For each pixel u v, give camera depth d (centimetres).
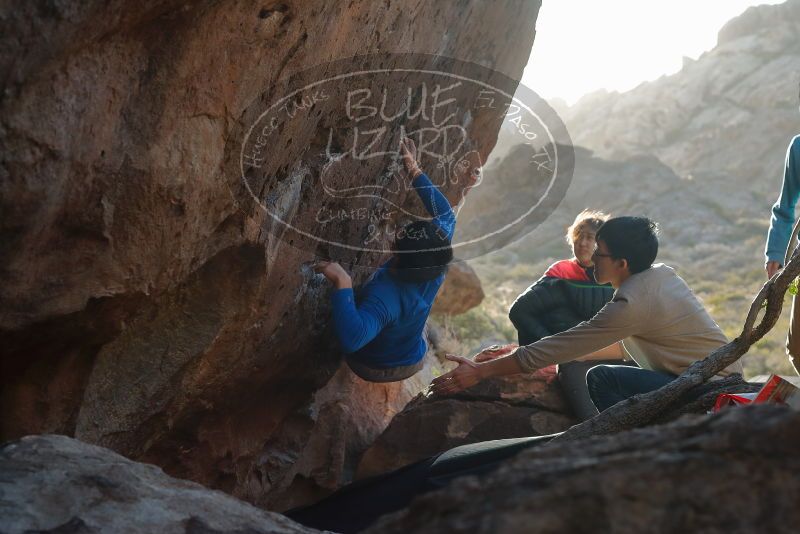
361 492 353
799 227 377
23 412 252
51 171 189
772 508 118
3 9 161
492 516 117
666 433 134
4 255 197
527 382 456
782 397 264
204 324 290
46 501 186
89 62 187
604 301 447
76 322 239
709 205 4722
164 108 213
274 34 233
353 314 346
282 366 378
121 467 202
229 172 250
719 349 303
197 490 202
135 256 232
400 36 316
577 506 118
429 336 857
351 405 513
